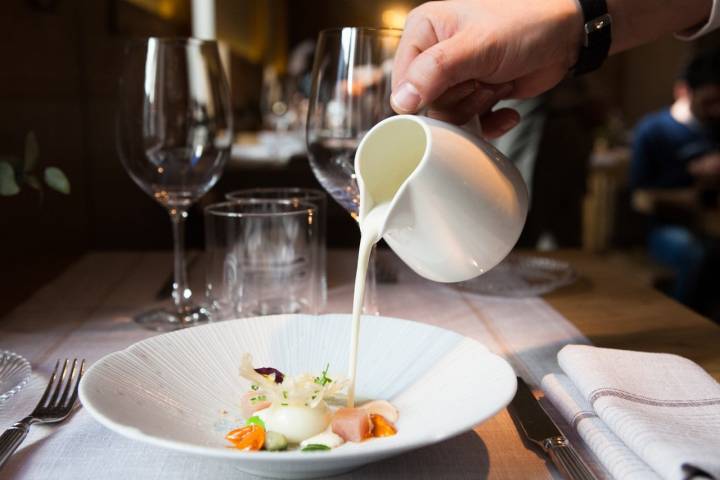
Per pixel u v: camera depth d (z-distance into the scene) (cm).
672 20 97
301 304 103
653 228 374
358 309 74
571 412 71
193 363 76
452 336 79
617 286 128
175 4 336
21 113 184
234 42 480
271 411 67
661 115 396
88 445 67
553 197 251
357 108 93
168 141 104
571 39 90
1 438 65
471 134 74
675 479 54
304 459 53
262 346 82
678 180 391
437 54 79
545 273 133
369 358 81
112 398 64
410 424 66
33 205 186
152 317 107
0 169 98
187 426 67
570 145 254
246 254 101
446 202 68
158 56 102
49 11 204
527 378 85
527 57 86
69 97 220
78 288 126
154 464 64
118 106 105
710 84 371
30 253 175
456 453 67
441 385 72
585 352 78
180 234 111
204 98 104
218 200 252
